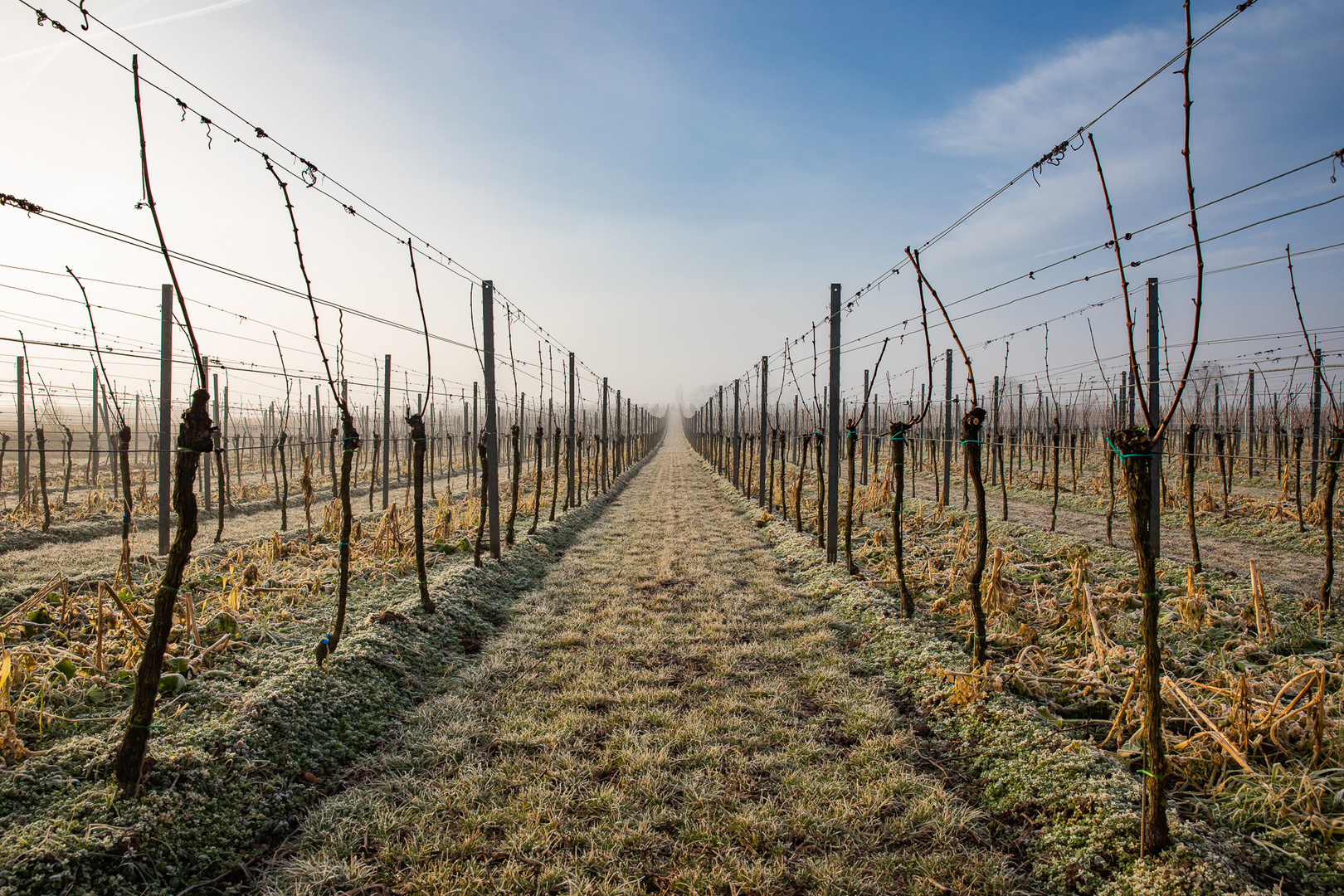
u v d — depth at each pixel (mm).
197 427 3412
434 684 5512
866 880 3168
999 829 3533
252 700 4246
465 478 23812
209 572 7793
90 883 2779
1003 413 28000
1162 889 2783
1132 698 4406
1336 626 5910
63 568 8531
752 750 4445
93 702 4301
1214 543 10422
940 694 4957
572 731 4691
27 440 14023
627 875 3248
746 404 23156
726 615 7457
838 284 9336
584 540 12352
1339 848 3035
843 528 11750
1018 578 7926
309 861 3283
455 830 3590
